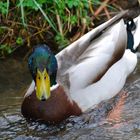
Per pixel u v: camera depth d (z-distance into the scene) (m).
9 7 13.70
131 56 13.30
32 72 11.48
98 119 11.67
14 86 12.74
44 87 11.12
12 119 11.73
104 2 14.58
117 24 12.84
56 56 12.26
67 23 13.86
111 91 12.41
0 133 11.29
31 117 11.66
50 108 11.50
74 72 11.95
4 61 13.47
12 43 13.70
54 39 13.91
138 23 14.05
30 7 13.61
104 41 12.47
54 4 13.72
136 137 10.95
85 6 14.00
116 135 11.07
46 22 13.80
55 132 11.32
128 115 11.77
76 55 12.22
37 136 11.20
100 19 14.50
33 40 13.88
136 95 12.50
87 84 11.95
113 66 12.58
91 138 11.03
